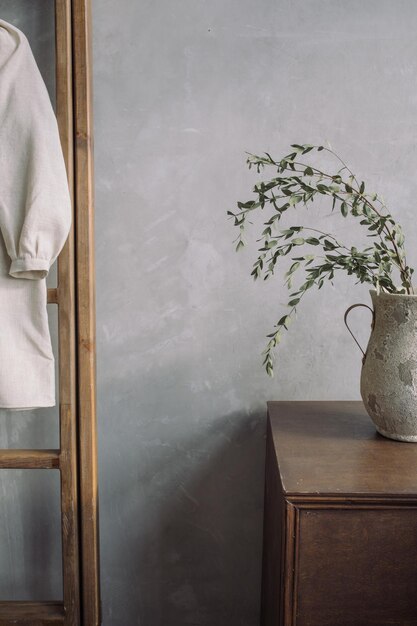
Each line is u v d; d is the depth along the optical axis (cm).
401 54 151
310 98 152
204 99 151
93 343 145
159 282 157
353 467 114
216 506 164
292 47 150
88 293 141
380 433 132
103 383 160
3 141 128
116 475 163
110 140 152
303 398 161
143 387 160
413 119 152
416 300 119
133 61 150
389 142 153
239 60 150
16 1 147
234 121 152
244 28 150
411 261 157
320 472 111
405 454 120
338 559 106
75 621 147
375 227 124
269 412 147
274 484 125
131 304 157
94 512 148
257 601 166
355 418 143
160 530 165
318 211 154
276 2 149
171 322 158
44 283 133
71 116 138
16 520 163
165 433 162
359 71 151
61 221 127
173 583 166
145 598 166
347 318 158
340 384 161
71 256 138
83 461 145
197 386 161
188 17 149
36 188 125
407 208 155
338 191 124
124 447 162
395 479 109
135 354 159
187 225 155
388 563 106
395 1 149
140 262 156
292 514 104
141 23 149
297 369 160
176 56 150
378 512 104
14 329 133
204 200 154
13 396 133
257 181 154
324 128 152
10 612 148
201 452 163
